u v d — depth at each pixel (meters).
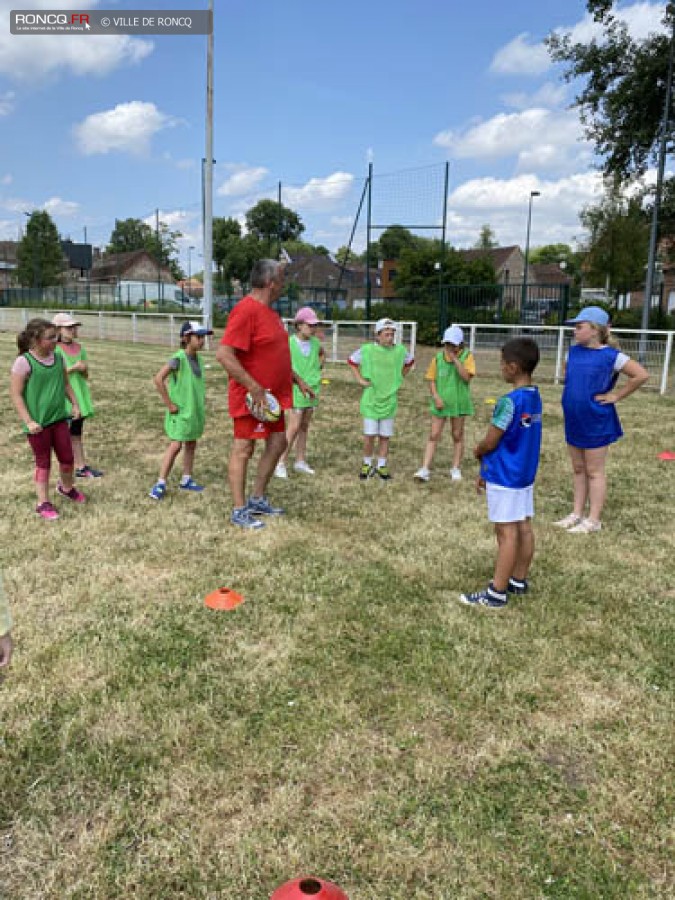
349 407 10.02
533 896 1.86
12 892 1.84
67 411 4.96
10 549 4.21
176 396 5.21
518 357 3.35
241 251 60.62
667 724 2.60
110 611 3.43
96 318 25.17
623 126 20.64
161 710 2.62
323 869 1.93
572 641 3.23
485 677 2.90
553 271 67.12
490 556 4.27
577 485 4.93
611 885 1.89
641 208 22.42
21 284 52.66
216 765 2.34
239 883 1.88
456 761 2.38
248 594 3.66
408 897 1.85
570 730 2.56
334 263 63.28
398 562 4.15
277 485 5.89
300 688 2.79
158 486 5.35
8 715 2.58
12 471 6.06
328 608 3.50
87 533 4.53
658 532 4.83
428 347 21.61
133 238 89.75
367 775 2.30
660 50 19.52
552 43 20.75
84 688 2.76
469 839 2.04
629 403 10.73
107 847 1.99
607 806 2.18
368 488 5.84
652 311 24.02
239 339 4.41
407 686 2.82
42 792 2.20
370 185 20.70
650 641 3.24
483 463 3.55
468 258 63.50
